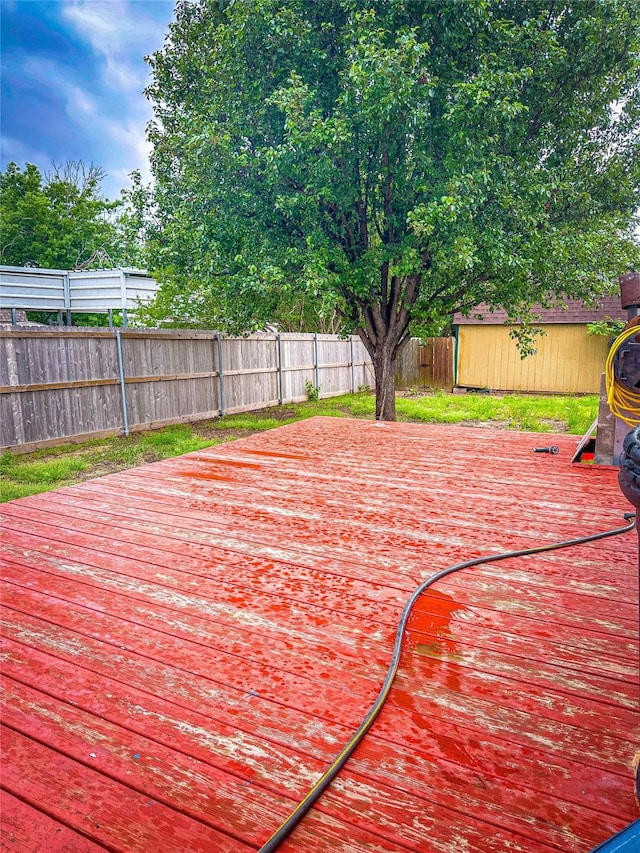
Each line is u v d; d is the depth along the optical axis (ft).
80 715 4.32
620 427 12.32
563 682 4.68
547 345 44.70
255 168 20.42
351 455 13.98
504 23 19.35
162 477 11.87
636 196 25.55
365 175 21.94
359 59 17.65
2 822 3.38
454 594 6.31
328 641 5.36
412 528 8.52
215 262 21.79
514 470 12.25
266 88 20.58
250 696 4.53
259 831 3.28
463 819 3.34
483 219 20.76
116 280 34.27
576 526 8.55
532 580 6.66
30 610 6.03
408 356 49.49
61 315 41.09
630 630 5.52
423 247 22.13
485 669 4.87
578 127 23.35
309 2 20.17
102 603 6.17
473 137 19.63
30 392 21.70
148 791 3.59
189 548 7.79
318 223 21.65
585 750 3.90
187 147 20.95
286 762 3.82
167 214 27.17
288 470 12.42
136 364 26.61
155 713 4.34
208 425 28.94
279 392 37.14
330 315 22.99
